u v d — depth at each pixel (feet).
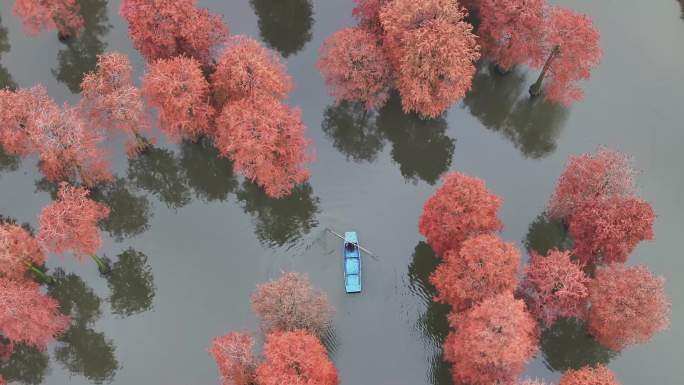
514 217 262.88
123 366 237.04
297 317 215.72
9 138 238.07
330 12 317.22
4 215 262.88
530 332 207.21
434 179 276.41
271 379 190.49
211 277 254.27
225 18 314.35
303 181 273.13
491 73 297.94
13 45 307.78
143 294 250.98
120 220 270.26
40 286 249.55
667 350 234.99
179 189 281.33
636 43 307.37
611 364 235.20
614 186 227.81
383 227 262.47
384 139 290.76
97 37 310.65
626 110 288.10
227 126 240.53
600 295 206.39
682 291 245.45
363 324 243.19
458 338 201.57
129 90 243.19
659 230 258.57
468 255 203.51
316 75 296.30
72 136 234.17
